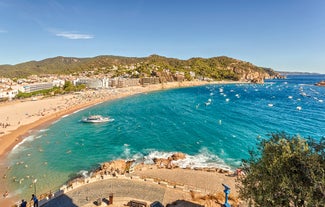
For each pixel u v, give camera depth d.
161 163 45.09
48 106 119.12
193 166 43.97
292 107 109.50
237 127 73.00
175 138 62.66
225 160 47.06
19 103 127.94
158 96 168.12
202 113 98.69
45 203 26.19
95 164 46.66
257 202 15.34
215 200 27.70
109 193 28.48
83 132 71.94
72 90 181.88
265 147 16.14
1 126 79.31
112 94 167.75
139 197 27.69
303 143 14.95
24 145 59.84
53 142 62.12
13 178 40.53
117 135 67.06
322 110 99.75
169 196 28.09
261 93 179.62
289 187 13.26
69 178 40.47
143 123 81.88
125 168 43.59
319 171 13.01
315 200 12.36
